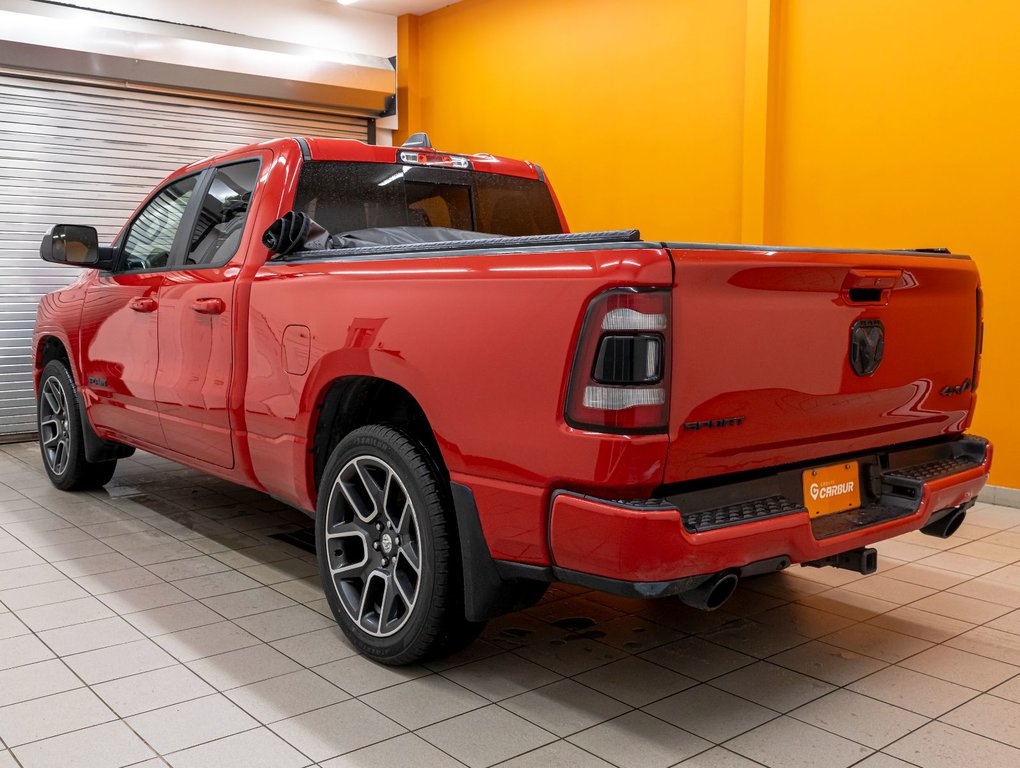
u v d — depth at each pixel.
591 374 2.06
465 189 3.89
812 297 2.35
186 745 2.29
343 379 2.89
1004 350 4.99
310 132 8.88
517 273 2.24
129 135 7.69
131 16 7.54
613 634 3.07
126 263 4.41
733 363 2.16
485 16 8.28
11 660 2.82
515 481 2.28
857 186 5.57
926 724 2.42
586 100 7.34
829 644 2.99
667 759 2.22
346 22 8.82
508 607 2.53
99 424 4.62
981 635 3.08
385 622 2.73
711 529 2.10
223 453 3.51
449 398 2.42
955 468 2.85
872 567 2.55
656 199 6.85
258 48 8.15
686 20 6.51
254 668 2.77
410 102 9.16
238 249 3.46
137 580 3.62
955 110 5.08
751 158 5.98
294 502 3.21
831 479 2.57
